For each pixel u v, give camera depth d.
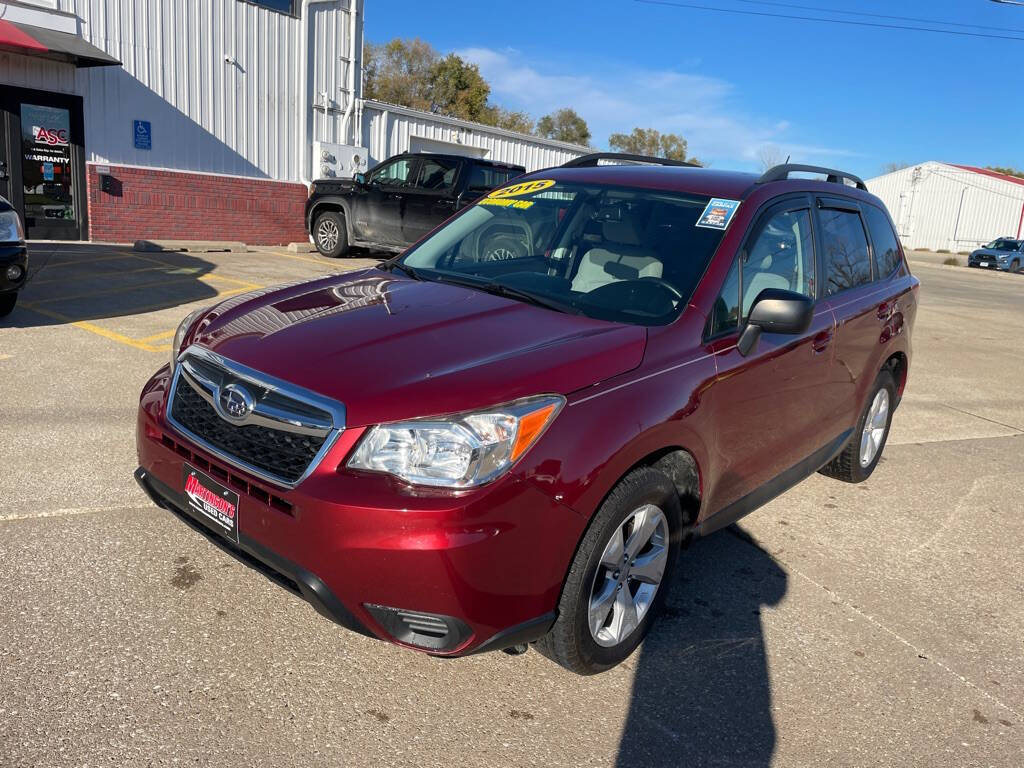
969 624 3.62
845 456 5.02
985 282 28.80
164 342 6.92
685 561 3.95
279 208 15.87
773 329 3.22
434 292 3.42
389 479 2.41
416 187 13.34
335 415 2.46
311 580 2.44
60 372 5.84
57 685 2.58
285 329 2.94
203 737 2.43
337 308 3.17
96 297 8.59
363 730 2.54
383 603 2.41
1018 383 9.37
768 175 3.95
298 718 2.56
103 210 13.27
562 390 2.61
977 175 57.91
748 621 3.45
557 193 4.07
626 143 79.19
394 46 57.75
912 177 61.34
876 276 4.86
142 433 3.02
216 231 14.88
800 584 3.83
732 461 3.39
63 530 3.56
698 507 3.22
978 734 2.85
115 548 3.45
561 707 2.76
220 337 2.96
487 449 2.42
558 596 2.63
